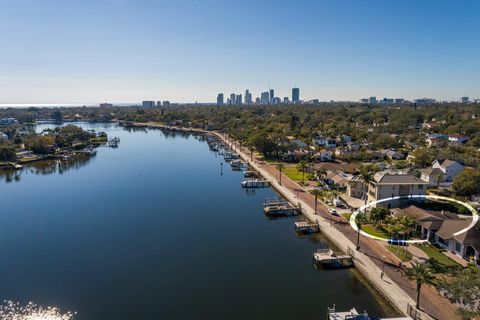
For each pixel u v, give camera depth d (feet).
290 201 317.63
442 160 372.38
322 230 243.40
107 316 153.99
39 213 293.43
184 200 333.21
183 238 240.12
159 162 529.86
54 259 208.74
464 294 128.88
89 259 208.33
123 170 471.62
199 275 189.06
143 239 238.27
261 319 151.33
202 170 472.03
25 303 163.94
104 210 301.22
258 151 574.15
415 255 195.83
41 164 517.14
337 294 170.09
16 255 214.28
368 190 280.72
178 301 164.96
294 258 209.26
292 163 497.46
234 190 370.53
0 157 504.84
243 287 176.65
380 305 160.56
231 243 231.91
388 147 558.56
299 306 160.45
